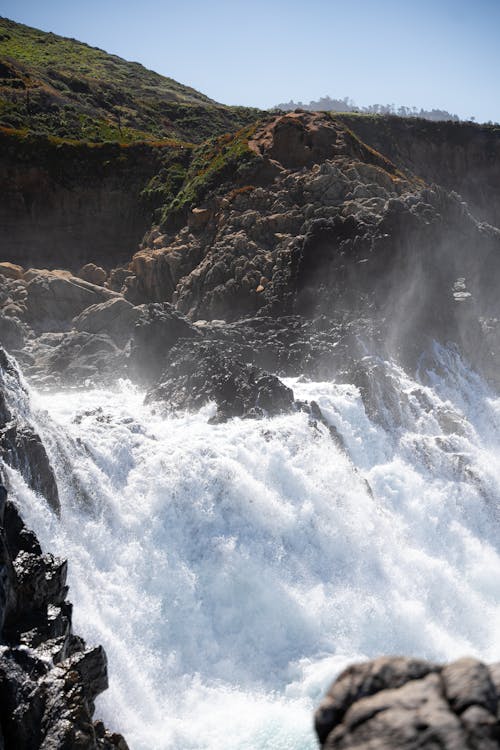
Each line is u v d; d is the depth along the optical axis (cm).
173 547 2581
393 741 476
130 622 2319
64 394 3675
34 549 1942
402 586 2800
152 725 2045
